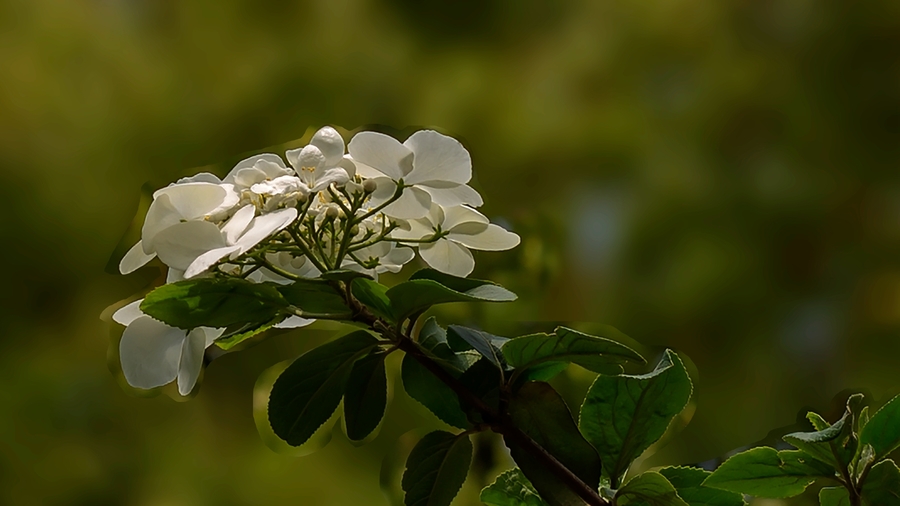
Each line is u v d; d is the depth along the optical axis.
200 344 1.14
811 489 1.22
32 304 1.80
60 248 1.80
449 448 1.15
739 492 1.15
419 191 1.15
